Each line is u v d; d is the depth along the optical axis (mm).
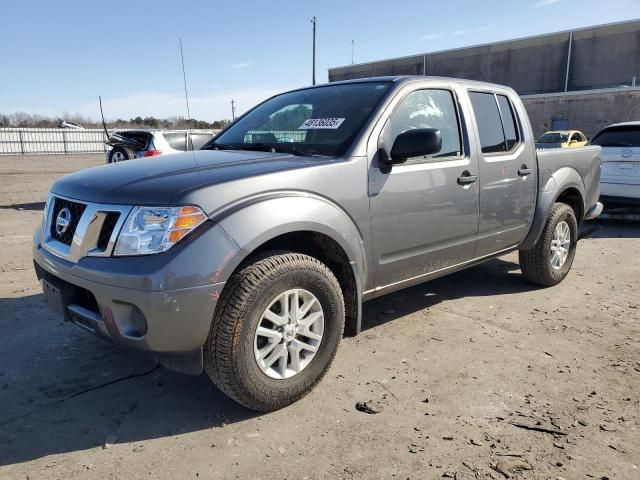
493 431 2697
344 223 3061
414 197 3480
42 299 4703
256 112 4309
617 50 36594
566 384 3191
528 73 40500
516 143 4488
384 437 2648
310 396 3049
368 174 3211
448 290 5062
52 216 3066
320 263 2957
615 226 8734
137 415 2865
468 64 43062
